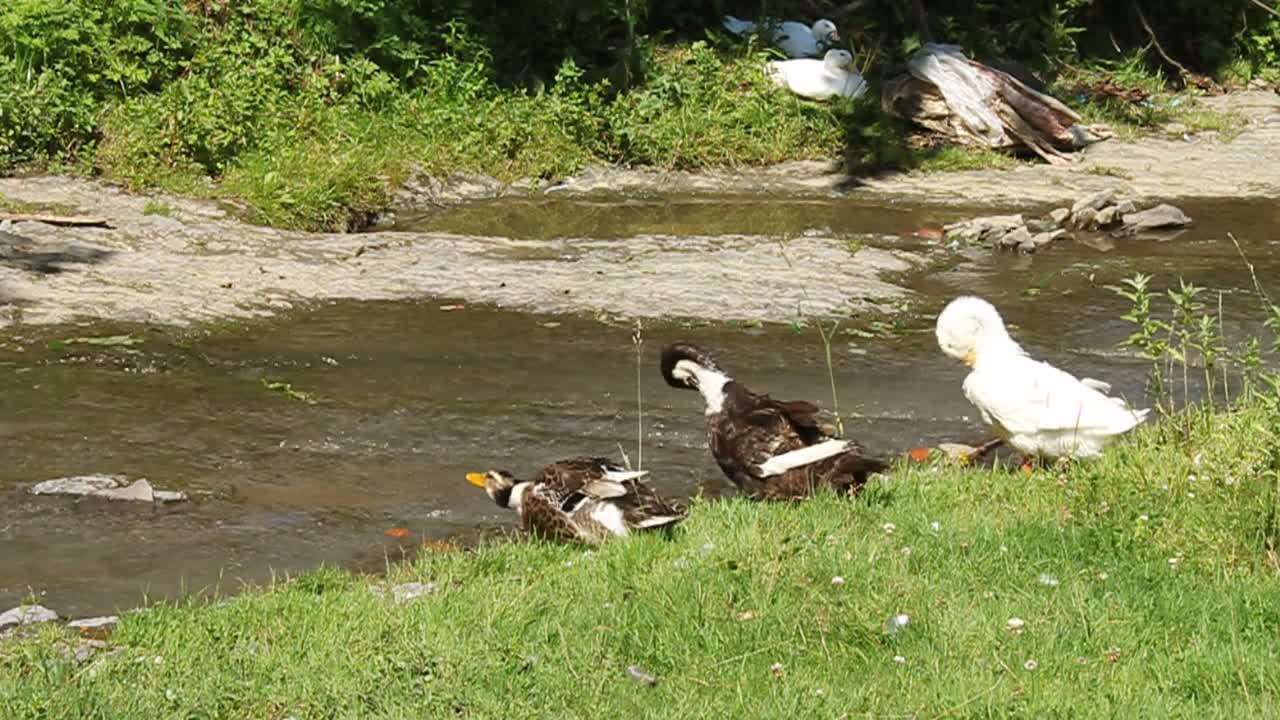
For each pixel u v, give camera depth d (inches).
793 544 298.0
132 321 513.0
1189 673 247.9
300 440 412.2
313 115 745.0
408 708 239.5
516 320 530.0
